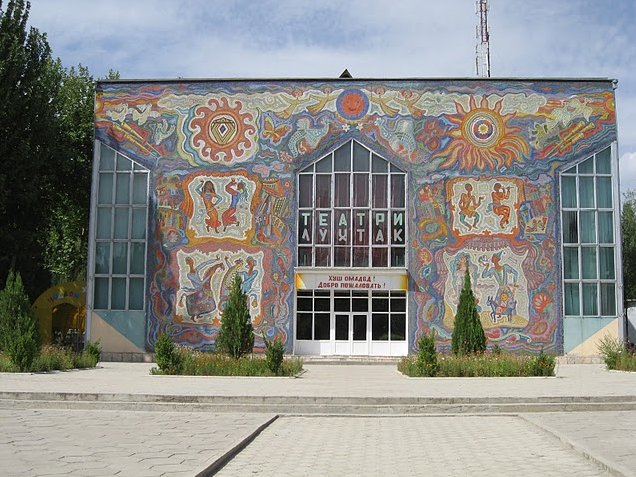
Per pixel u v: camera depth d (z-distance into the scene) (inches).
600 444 422.0
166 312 1326.3
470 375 933.2
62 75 1941.4
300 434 490.3
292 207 1344.7
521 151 1339.8
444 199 1334.9
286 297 1323.8
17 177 1446.9
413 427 526.3
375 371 1075.9
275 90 1370.6
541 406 605.3
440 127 1352.1
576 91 1348.4
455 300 1312.7
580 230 1325.0
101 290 1338.6
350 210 1344.7
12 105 1417.3
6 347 953.5
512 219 1325.0
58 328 1782.7
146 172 1363.2
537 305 1304.1
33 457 373.1
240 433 469.1
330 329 1331.2
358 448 432.8
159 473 333.1
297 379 864.9
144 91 1376.7
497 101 1350.9
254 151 1358.3
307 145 1359.5
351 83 1368.1
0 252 1472.7
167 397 614.2
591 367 1175.0
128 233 1348.4
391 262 1334.9
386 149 1353.3
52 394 623.5
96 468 344.5
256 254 1336.1
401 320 1328.7
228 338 1051.9
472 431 504.7
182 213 1348.4
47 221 1694.1
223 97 1371.8
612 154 1337.4
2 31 1457.9
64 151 1636.3
